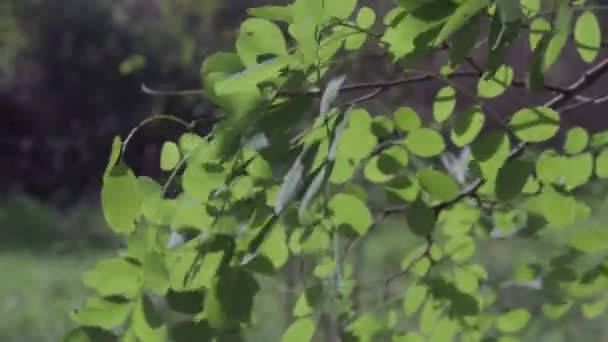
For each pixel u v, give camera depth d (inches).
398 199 131.0
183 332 97.7
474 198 139.7
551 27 86.0
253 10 95.6
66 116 1059.9
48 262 716.7
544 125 107.5
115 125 1019.3
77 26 1032.2
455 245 151.5
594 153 127.7
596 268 145.3
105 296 101.0
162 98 311.6
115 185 92.7
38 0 1047.0
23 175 1055.0
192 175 95.6
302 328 122.5
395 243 569.9
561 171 119.6
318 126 90.2
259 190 96.8
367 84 115.9
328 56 100.0
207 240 96.1
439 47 97.7
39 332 508.1
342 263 128.3
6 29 1040.2
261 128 90.8
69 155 1045.2
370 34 96.5
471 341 153.7
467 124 109.6
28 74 1135.0
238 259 95.0
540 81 86.5
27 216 884.0
